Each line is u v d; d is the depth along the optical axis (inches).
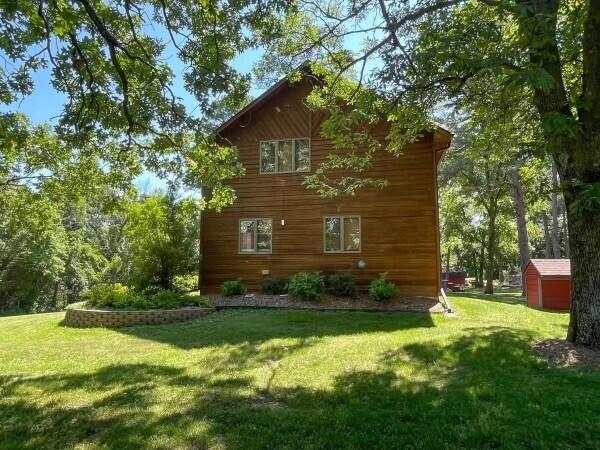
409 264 496.1
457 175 864.3
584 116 215.8
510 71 206.5
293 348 264.5
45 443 137.7
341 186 519.8
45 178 490.3
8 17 210.5
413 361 221.6
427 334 293.9
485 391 169.3
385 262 503.5
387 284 479.5
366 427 140.0
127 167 384.8
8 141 305.9
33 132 446.0
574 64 305.0
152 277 529.3
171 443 132.7
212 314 432.8
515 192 818.2
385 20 230.7
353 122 279.4
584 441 126.4
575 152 217.2
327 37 298.5
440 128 457.7
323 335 306.3
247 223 555.8
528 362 209.5
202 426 144.2
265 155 559.2
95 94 268.7
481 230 1076.5
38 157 457.7
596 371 192.1
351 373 204.2
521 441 127.1
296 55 331.3
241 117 565.6
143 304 423.2
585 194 190.7
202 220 568.7
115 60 241.1
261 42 282.5
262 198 552.7
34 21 218.2
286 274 535.2
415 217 498.6
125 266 916.6
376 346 260.1
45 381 206.1
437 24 227.1
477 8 265.7
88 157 392.2
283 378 200.2
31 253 965.8
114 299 441.7
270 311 437.4
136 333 347.9
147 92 292.8
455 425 139.6
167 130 312.3
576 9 243.9
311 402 165.6
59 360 259.1
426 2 234.1
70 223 1207.6
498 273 1678.2
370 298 483.8
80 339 333.1
